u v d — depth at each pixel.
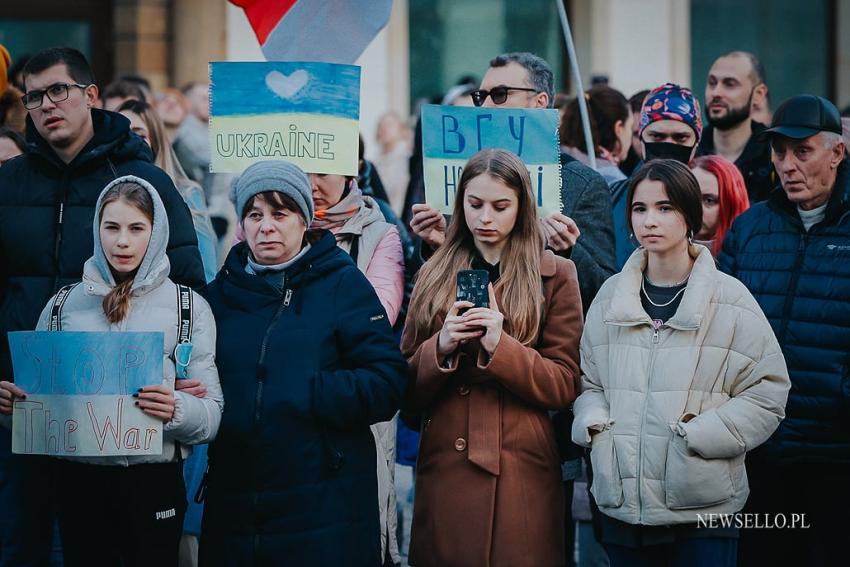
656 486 7.39
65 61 8.17
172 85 19.56
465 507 7.59
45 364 7.37
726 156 11.87
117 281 7.58
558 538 7.73
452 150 8.35
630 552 7.56
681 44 19.75
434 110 8.35
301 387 7.42
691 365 7.44
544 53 19.95
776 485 8.48
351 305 7.59
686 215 7.59
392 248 8.70
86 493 7.63
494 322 7.42
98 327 7.54
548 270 7.82
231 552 7.39
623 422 7.49
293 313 7.55
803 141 8.38
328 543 7.38
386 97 19.70
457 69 19.89
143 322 7.48
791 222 8.55
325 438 7.45
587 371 7.75
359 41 9.22
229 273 7.73
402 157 18.62
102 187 8.23
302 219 7.63
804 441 8.27
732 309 7.54
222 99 8.55
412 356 7.73
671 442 7.39
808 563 8.51
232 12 19.45
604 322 7.69
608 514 7.53
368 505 7.57
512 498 7.59
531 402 7.60
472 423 7.65
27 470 8.22
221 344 7.58
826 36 20.47
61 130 8.13
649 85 19.72
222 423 7.46
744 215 8.84
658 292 7.70
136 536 7.53
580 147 10.76
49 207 8.22
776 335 8.40
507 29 19.91
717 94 11.75
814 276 8.35
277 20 9.26
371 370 7.49
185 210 8.31
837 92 20.52
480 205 7.66
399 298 8.57
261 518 7.38
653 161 7.70
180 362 7.42
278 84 8.52
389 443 8.49
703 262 7.61
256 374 7.46
